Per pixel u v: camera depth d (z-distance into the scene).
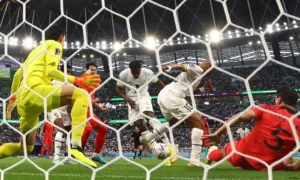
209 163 3.64
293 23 26.42
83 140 4.64
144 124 4.23
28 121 2.89
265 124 2.77
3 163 6.28
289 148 2.74
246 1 26.72
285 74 27.62
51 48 2.75
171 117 3.98
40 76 2.79
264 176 2.63
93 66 4.35
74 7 26.50
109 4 26.47
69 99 2.82
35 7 25.00
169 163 4.12
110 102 26.89
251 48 31.20
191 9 27.70
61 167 3.88
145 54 31.41
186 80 3.95
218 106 26.52
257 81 27.66
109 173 3.15
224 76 29.50
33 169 3.69
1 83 27.34
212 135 2.29
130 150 19.22
